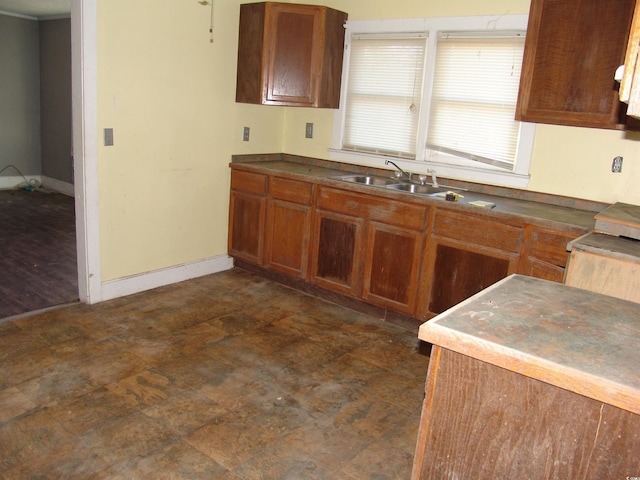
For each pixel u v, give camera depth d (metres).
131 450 2.04
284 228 3.85
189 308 3.47
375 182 3.84
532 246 2.76
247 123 4.19
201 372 2.67
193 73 3.71
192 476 1.92
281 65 3.82
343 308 3.66
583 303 1.19
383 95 3.87
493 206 2.98
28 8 6.12
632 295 2.12
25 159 7.08
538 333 1.00
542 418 0.91
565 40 2.75
